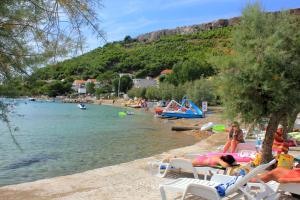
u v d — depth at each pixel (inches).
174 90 3324.3
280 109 386.6
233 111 400.8
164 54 6510.8
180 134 1189.1
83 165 619.8
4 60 177.0
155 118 2011.6
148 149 824.3
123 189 329.7
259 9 396.2
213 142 741.9
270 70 366.3
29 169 581.6
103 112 2714.1
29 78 188.4
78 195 310.2
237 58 382.6
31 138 1007.0
